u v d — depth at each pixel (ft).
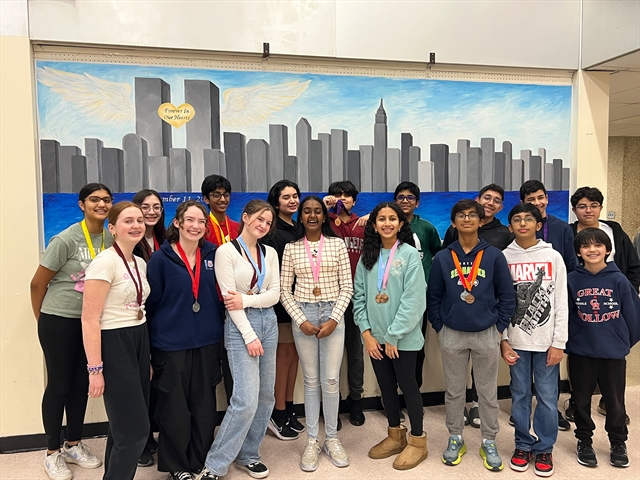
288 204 8.63
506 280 7.66
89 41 8.86
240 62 9.68
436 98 10.59
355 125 10.25
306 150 10.07
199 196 9.62
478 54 10.48
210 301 7.25
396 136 10.45
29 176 8.73
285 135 9.96
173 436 7.07
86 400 7.96
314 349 8.00
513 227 7.91
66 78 9.01
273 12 9.56
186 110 9.50
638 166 23.41
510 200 11.09
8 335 8.71
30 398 8.85
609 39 10.19
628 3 9.68
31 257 8.77
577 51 11.00
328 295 7.98
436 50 10.28
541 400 7.72
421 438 8.02
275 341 7.61
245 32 9.46
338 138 10.19
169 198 9.51
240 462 7.80
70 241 7.36
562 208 11.37
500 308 7.68
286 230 8.79
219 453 7.18
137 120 9.32
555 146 11.25
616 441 7.96
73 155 9.10
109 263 6.16
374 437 9.09
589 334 7.86
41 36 8.70
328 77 10.08
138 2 9.03
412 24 10.14
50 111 8.98
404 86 10.43
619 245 9.70
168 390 6.97
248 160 9.83
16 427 8.82
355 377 9.64
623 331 7.77
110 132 9.23
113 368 6.17
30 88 8.68
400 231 8.07
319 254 7.98
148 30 9.09
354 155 10.28
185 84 9.47
